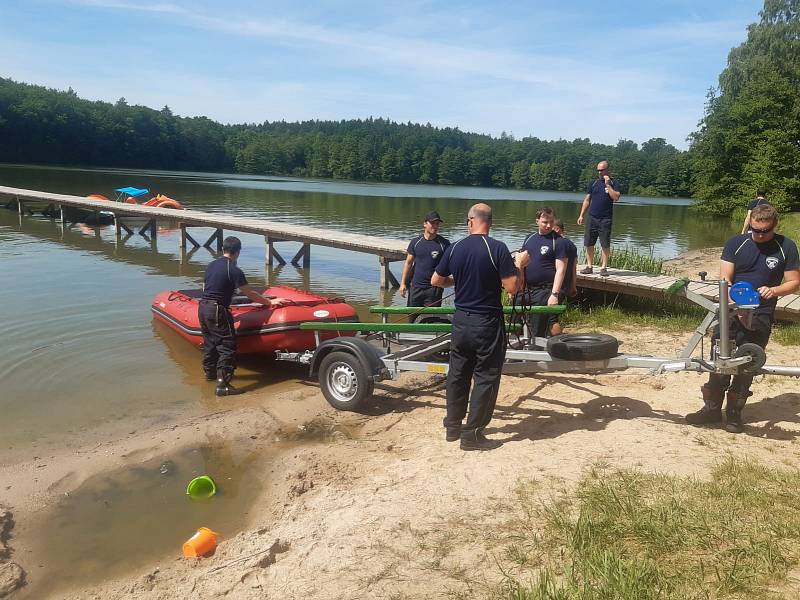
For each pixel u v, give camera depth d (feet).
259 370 24.45
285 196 145.18
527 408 18.31
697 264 53.21
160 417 19.25
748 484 12.16
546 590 9.04
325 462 15.58
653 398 18.70
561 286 19.86
